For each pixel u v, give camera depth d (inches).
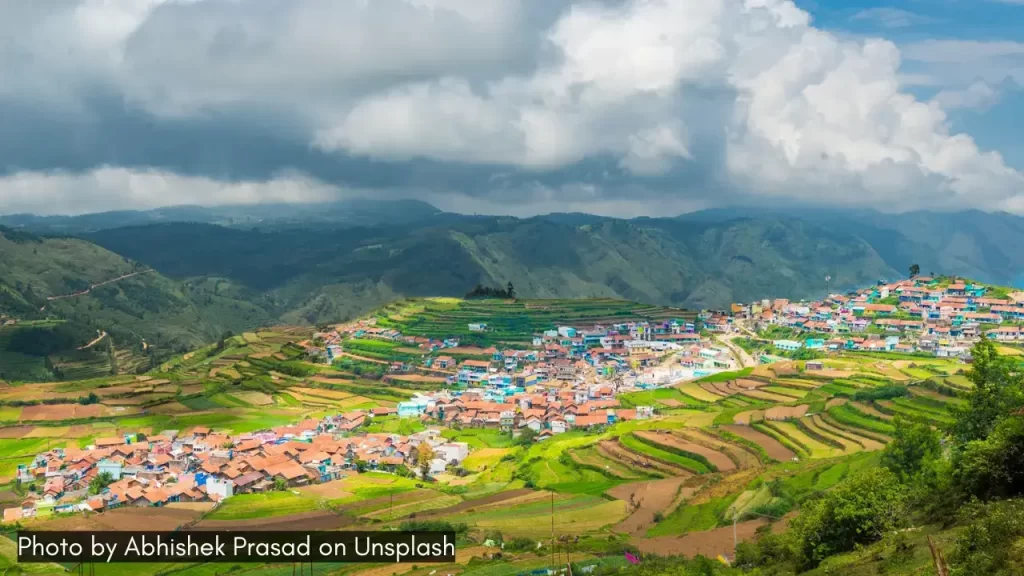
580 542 4175.7
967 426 3189.0
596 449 6496.1
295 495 5925.2
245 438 7716.5
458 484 6190.9
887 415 6097.4
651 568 3312.0
